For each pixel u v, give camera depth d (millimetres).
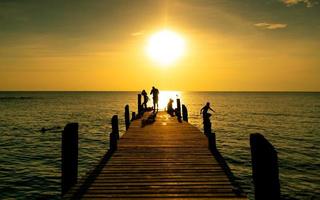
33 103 121312
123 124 45500
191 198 5551
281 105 112375
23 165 20156
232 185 6270
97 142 29812
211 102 135125
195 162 8273
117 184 6363
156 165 7957
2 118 56969
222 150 24969
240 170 18578
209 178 6762
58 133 36625
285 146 27328
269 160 3812
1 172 18406
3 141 30297
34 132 37469
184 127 15711
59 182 16641
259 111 78312
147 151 9789
